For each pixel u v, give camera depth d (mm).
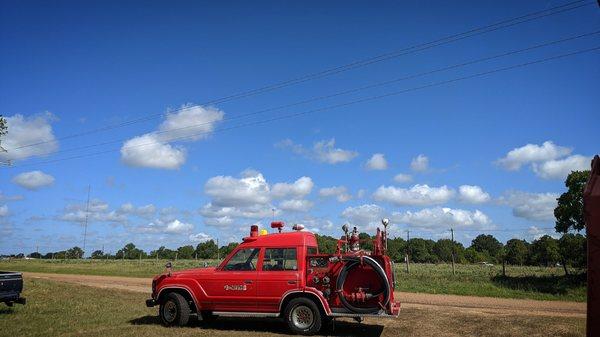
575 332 10727
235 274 11578
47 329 10867
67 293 19000
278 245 11539
